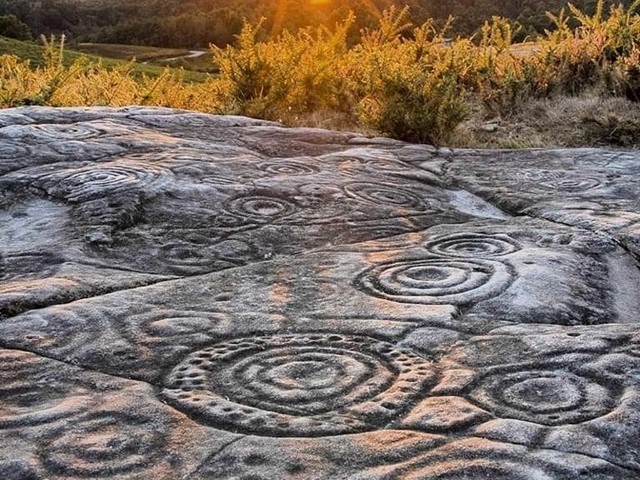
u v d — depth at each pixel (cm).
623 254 365
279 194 468
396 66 809
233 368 239
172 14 7656
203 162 530
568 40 1006
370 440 194
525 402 212
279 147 631
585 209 438
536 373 228
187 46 6188
